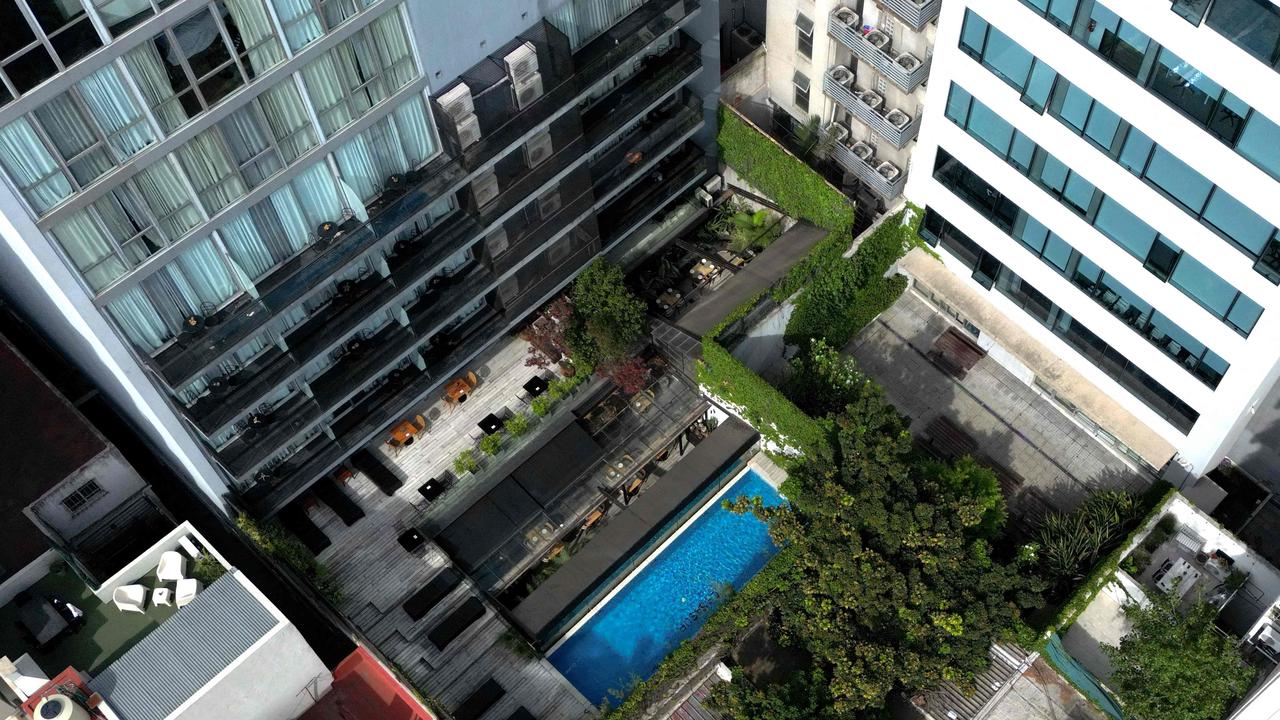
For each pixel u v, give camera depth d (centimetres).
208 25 3669
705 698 4938
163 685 4144
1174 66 4038
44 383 4753
